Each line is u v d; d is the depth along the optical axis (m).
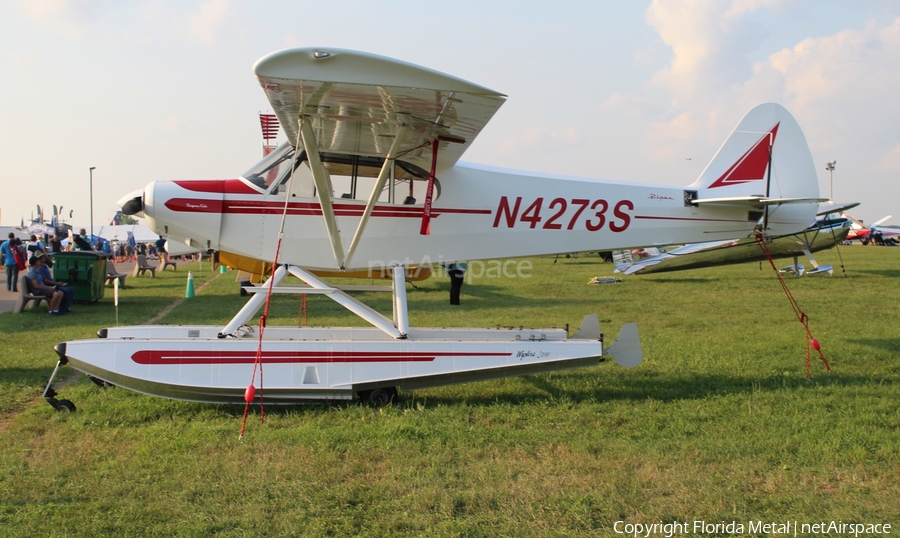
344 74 4.12
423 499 3.38
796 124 7.19
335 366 5.20
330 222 5.38
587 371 6.52
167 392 5.06
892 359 6.91
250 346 5.13
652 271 19.36
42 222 44.31
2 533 2.97
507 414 4.98
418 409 5.09
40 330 8.85
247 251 5.86
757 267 23.02
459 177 6.16
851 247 44.97
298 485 3.55
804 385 5.83
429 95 4.36
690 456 4.05
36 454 4.03
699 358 7.04
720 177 7.05
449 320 10.16
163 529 3.04
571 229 6.48
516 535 3.04
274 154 5.90
